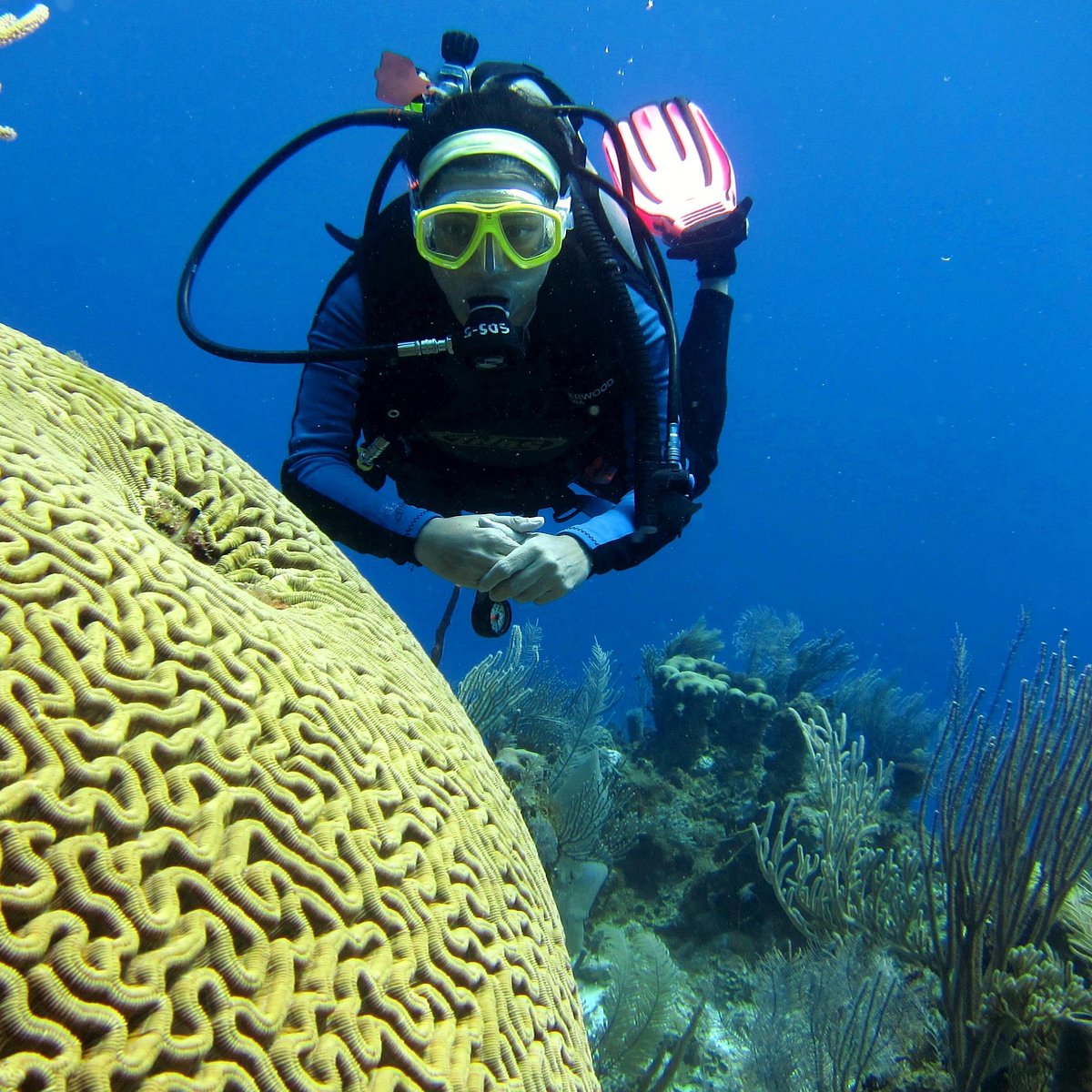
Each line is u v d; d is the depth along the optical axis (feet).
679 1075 14.21
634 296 10.54
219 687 4.73
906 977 13.43
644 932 17.04
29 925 3.37
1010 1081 10.69
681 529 9.72
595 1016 14.87
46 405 6.43
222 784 4.36
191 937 3.80
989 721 12.94
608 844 19.21
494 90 10.18
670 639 31.86
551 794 17.80
